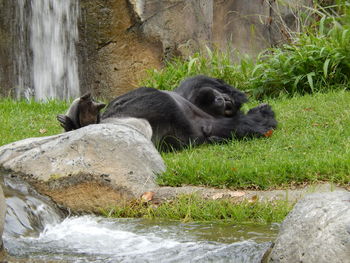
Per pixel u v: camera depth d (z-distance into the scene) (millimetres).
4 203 8789
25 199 10828
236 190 11766
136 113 14312
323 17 23250
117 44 26531
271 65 21750
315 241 7492
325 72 20297
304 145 14344
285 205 10938
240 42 30469
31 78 27219
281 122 16906
